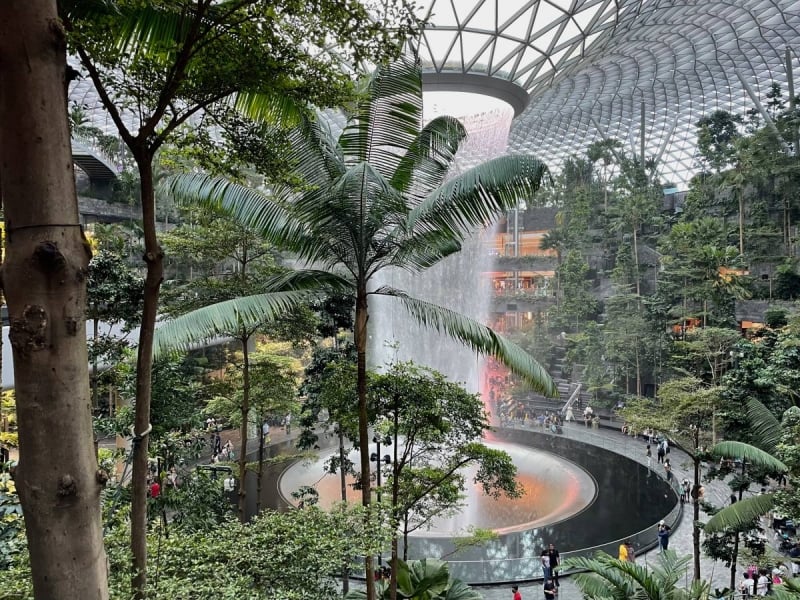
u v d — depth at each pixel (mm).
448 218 7820
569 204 51375
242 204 8289
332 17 4434
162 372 12133
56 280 2678
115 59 4980
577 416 35938
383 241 7965
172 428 12938
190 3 4652
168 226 28594
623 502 20359
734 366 22938
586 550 15562
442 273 33312
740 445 12375
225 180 8336
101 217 32750
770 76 45250
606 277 47688
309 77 5293
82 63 5098
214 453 23062
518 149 63781
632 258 43219
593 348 37688
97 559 2875
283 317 14016
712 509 13891
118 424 11789
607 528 18047
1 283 2678
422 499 13578
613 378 36312
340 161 8211
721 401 15031
